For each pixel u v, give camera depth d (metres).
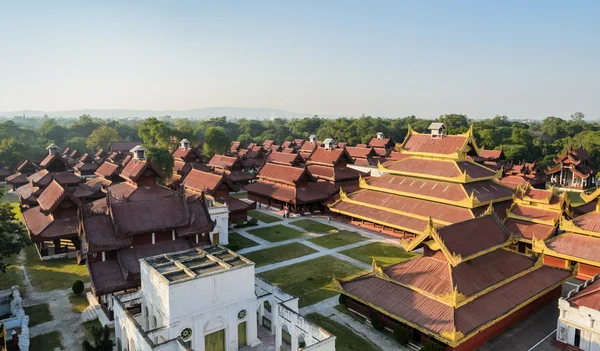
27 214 66.12
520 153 154.50
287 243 64.56
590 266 47.47
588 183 117.69
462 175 62.16
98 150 180.12
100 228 43.25
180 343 29.86
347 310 42.12
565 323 34.41
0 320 38.25
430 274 36.97
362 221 74.00
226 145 149.75
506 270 39.09
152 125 135.88
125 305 37.75
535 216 56.06
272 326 38.50
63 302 44.34
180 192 49.62
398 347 35.38
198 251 39.47
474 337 33.75
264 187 93.88
